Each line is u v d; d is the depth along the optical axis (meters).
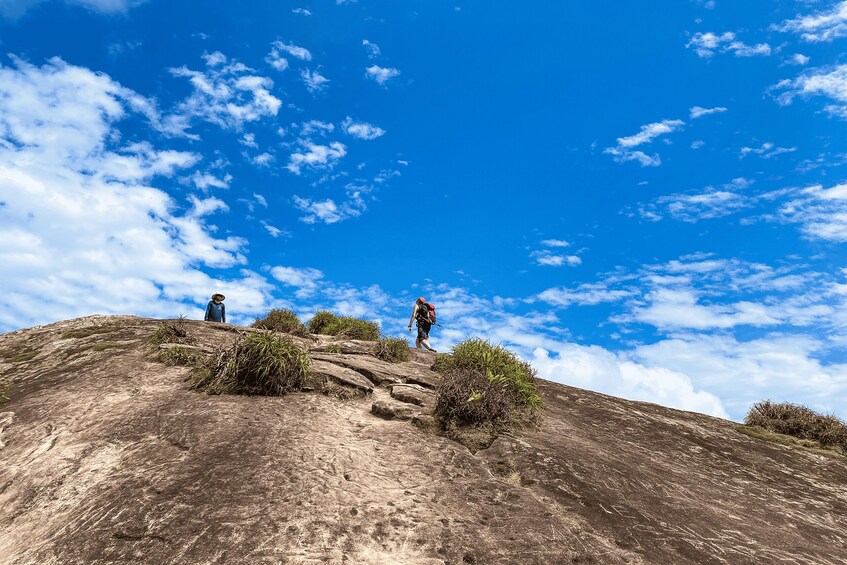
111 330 9.18
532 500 4.34
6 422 5.45
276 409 5.64
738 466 6.33
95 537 3.54
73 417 5.43
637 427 7.20
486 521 4.03
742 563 3.83
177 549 3.40
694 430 7.50
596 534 3.95
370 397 6.55
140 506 3.83
